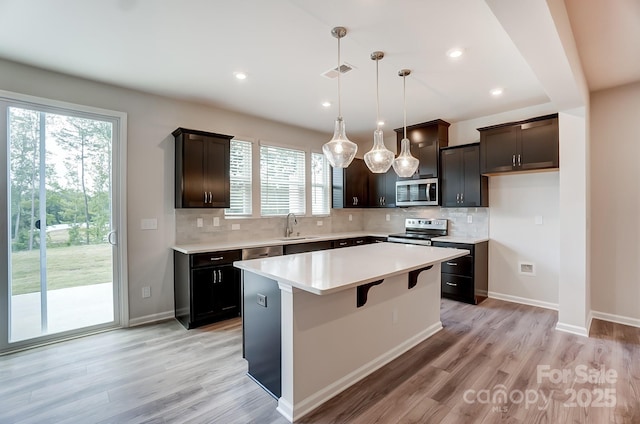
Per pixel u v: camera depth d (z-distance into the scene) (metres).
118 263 3.31
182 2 1.94
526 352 2.74
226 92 3.46
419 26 2.20
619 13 2.16
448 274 4.29
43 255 2.93
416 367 2.52
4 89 2.70
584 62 2.88
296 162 4.98
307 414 1.95
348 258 2.67
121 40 2.38
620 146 3.41
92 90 3.13
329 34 2.31
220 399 2.08
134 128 3.39
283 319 2.00
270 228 4.61
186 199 3.52
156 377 2.34
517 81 3.17
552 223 3.89
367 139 5.86
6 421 1.86
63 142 3.02
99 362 2.57
